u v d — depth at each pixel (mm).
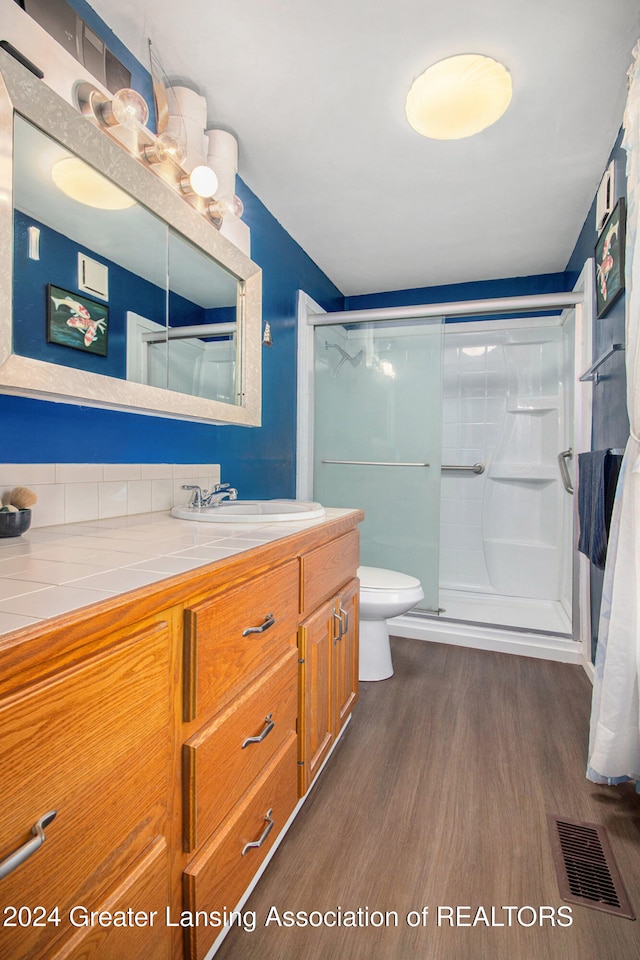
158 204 1276
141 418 1492
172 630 717
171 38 1325
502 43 1330
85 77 1049
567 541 2947
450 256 2760
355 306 3391
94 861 563
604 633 1416
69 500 1228
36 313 968
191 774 745
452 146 1779
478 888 1062
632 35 1291
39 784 485
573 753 1587
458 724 1771
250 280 1766
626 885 1074
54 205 1001
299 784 1223
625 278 1577
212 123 1662
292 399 2615
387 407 2744
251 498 2188
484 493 3338
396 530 2750
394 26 1278
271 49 1357
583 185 2027
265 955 914
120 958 601
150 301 1305
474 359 3332
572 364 2691
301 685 1217
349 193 2096
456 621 2666
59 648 504
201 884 766
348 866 1119
